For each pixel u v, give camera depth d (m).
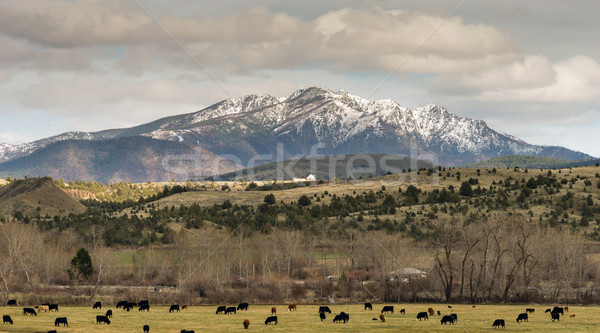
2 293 162.50
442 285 168.25
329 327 103.50
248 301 152.75
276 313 126.69
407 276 167.88
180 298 153.75
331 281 169.38
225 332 98.12
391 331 98.62
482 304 145.38
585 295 151.75
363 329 100.75
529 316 117.62
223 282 173.50
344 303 149.88
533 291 157.50
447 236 171.38
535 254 169.38
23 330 100.06
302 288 167.25
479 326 103.44
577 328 100.31
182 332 96.19
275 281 169.62
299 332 97.94
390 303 149.62
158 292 165.62
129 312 128.38
